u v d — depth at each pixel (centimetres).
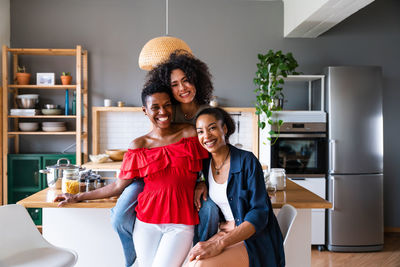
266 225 168
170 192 179
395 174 470
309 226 231
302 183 408
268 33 480
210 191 183
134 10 474
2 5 449
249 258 162
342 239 400
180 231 179
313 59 478
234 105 479
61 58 474
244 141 483
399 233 468
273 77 405
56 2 471
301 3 409
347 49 476
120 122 478
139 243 183
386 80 473
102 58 474
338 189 399
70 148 476
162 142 189
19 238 198
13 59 459
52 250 200
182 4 477
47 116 434
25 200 217
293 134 406
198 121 172
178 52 210
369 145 401
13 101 469
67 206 208
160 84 190
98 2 472
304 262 230
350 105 399
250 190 169
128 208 187
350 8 358
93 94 474
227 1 479
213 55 479
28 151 473
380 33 476
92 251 243
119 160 452
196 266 154
